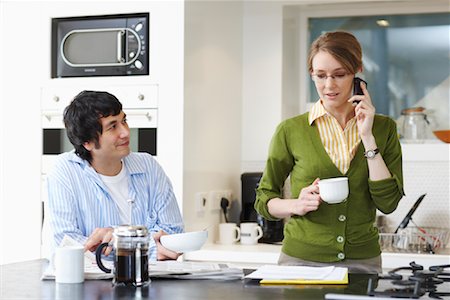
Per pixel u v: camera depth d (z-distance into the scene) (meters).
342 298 1.84
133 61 3.77
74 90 3.85
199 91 3.85
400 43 4.39
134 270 2.13
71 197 2.74
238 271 2.30
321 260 2.66
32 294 2.01
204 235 2.32
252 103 4.39
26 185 3.94
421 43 4.36
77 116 2.68
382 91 4.41
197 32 3.82
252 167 4.40
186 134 3.70
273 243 4.01
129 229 2.14
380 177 2.58
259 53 4.36
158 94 3.71
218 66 4.07
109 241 2.46
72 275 2.20
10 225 3.97
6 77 3.97
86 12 3.83
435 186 4.20
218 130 4.08
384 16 4.40
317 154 2.68
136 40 3.76
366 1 4.25
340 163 2.67
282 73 4.34
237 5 4.31
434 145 4.19
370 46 4.43
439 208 4.19
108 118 2.68
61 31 3.90
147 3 3.73
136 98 3.74
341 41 2.61
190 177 3.75
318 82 2.65
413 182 4.22
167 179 2.99
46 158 3.90
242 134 4.41
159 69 3.71
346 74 2.61
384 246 3.80
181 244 2.29
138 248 2.14
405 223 3.94
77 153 2.80
